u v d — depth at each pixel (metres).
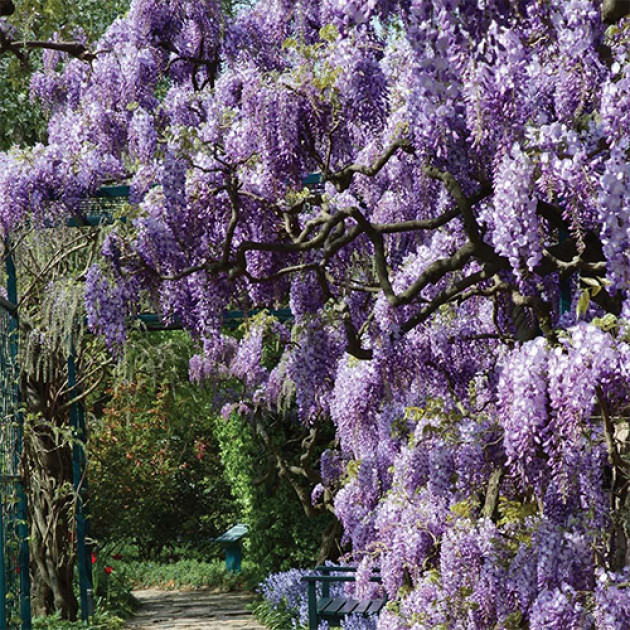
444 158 4.47
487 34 3.18
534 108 4.23
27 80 10.96
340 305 5.45
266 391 9.95
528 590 4.33
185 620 10.69
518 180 3.89
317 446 12.03
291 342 5.66
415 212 5.84
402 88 5.32
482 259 4.50
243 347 8.57
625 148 3.64
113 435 11.97
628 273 3.61
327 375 5.56
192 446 17.19
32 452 9.34
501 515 4.91
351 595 8.74
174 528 16.98
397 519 5.56
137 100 6.83
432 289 5.46
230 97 6.45
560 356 3.74
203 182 5.26
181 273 5.07
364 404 5.49
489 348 5.61
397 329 5.36
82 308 8.15
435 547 5.28
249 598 12.19
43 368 8.97
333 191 6.01
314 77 4.89
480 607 4.54
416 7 3.19
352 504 7.65
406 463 5.50
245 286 5.75
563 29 4.00
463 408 5.14
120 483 11.98
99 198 6.40
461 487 4.94
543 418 3.81
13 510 7.47
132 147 6.48
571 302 4.97
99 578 11.23
